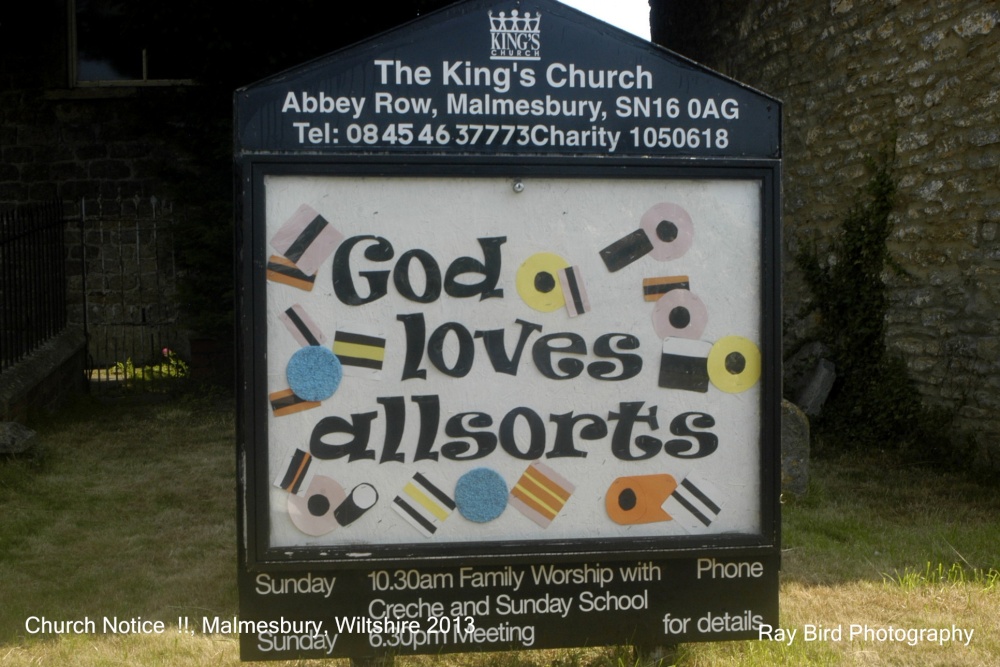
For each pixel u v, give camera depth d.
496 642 2.91
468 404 2.88
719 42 10.34
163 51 10.23
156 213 11.04
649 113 2.93
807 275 8.22
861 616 3.84
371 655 2.86
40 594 4.15
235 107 2.77
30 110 11.04
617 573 2.96
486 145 2.87
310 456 2.82
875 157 7.40
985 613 3.86
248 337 2.76
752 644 3.44
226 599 4.07
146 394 9.66
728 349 2.96
